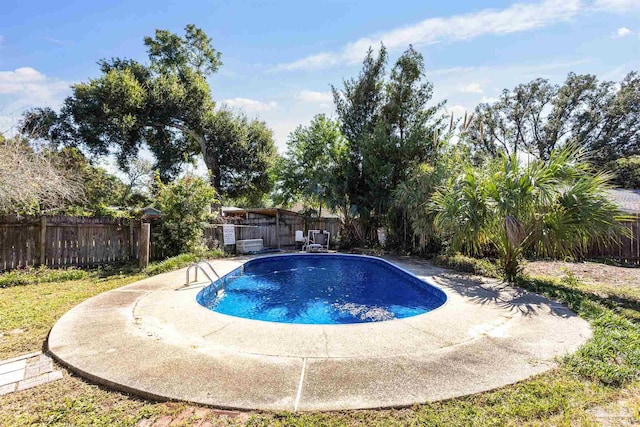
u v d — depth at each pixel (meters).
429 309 6.50
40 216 8.46
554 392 2.69
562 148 6.74
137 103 17.64
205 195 10.92
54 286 6.92
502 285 6.85
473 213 7.03
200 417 2.43
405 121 14.38
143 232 8.80
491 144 27.94
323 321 5.80
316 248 13.85
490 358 3.33
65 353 3.42
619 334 3.84
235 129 21.81
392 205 12.84
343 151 15.76
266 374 3.00
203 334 4.00
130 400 2.65
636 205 13.23
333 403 2.56
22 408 2.53
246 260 10.60
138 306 5.19
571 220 6.37
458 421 2.35
